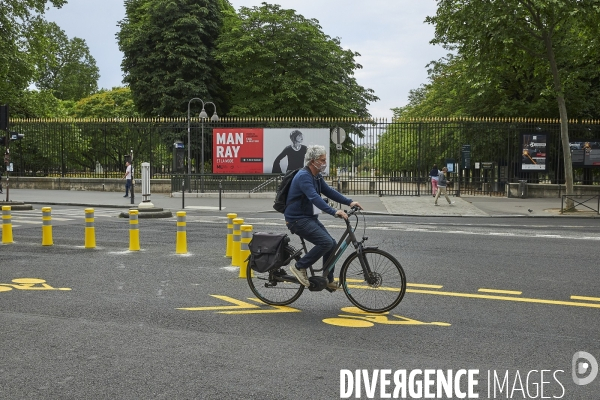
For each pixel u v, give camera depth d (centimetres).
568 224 1733
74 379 445
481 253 1091
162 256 1048
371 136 2866
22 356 500
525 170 2742
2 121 2158
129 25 4212
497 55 2234
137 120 3080
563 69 2377
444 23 2217
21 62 3450
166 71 3953
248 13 4028
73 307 677
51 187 3162
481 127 2812
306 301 712
